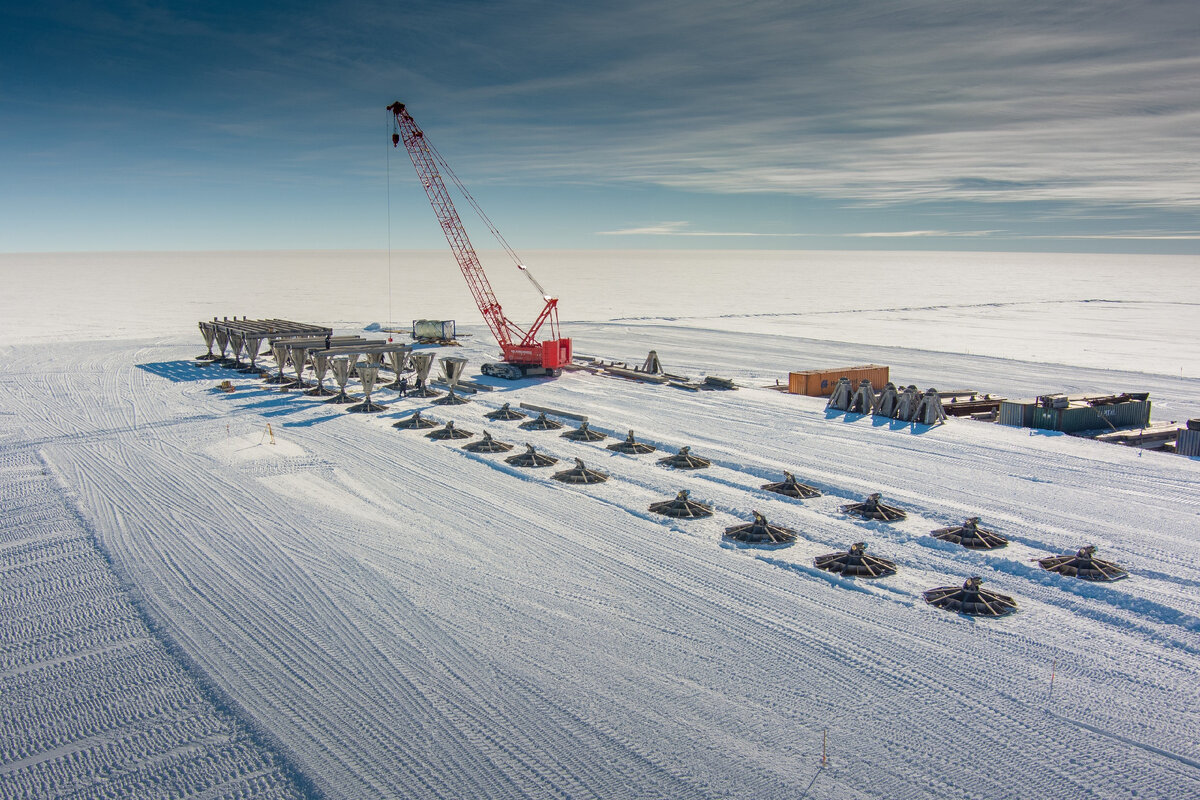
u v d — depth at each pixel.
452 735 12.66
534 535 21.92
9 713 13.49
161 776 11.73
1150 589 18.33
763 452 30.94
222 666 14.95
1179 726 13.01
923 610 17.41
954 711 13.44
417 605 17.48
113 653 15.53
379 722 13.03
